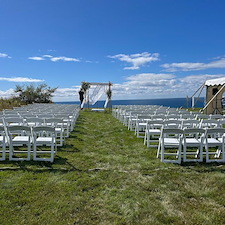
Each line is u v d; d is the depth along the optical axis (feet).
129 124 27.09
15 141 13.64
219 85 42.47
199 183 10.55
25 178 10.80
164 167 12.90
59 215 7.73
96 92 64.69
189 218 7.68
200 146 13.88
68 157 14.67
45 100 78.59
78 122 33.45
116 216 7.75
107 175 11.43
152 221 7.49
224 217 7.76
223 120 17.34
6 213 7.76
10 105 54.65
